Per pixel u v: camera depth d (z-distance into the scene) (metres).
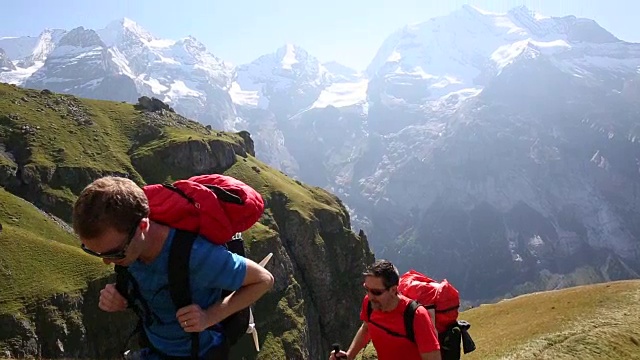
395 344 12.05
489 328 55.84
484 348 43.59
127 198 5.67
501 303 69.31
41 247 132.50
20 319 111.31
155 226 6.05
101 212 5.51
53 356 113.56
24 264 124.94
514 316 57.72
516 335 45.97
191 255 5.96
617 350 37.34
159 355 6.39
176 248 5.96
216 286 6.11
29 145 197.50
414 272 15.25
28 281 120.56
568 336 40.44
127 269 6.23
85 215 5.52
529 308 59.56
